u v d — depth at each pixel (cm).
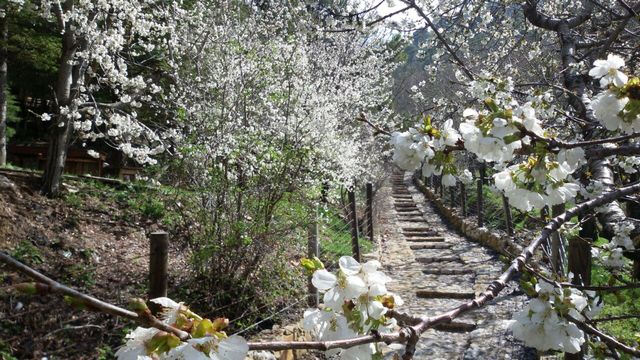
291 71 808
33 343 454
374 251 996
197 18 808
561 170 208
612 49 527
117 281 577
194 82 745
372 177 1496
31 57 1241
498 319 625
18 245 596
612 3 638
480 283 816
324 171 722
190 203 615
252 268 554
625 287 218
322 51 1155
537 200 207
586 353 348
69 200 761
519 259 195
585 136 344
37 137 1873
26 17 1080
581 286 214
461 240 1243
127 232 711
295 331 521
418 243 1203
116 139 773
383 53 1430
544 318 188
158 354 105
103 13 725
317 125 693
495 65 742
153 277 379
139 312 101
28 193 746
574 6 763
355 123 1230
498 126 189
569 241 386
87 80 882
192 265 572
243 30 839
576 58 600
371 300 141
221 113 648
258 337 489
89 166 1427
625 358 203
